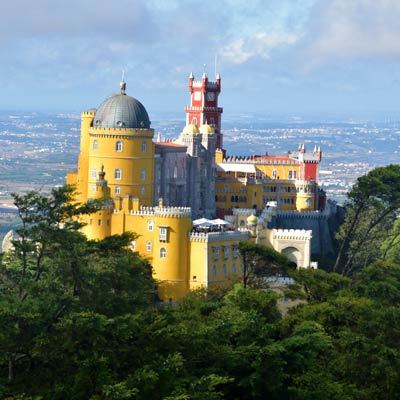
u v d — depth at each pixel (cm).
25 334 16462
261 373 17600
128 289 18825
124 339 16738
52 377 16275
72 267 17688
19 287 17638
